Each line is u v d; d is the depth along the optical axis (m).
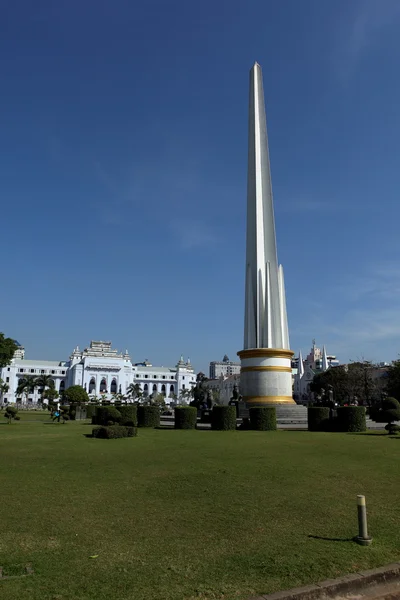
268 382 45.44
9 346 77.81
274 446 22.16
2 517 9.82
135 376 173.25
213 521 9.59
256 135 51.91
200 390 63.88
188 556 7.62
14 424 40.41
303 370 149.00
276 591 6.42
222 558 7.55
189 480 13.72
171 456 18.72
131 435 27.52
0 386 116.19
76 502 11.09
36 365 164.75
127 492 12.17
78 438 26.36
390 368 82.88
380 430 34.22
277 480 13.77
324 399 49.53
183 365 179.62
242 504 10.96
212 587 6.48
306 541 8.39
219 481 13.59
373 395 93.38
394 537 8.62
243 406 45.03
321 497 11.72
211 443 23.62
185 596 6.22
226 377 153.62
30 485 13.02
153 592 6.31
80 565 7.20
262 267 49.06
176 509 10.51
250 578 6.79
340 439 25.67
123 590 6.36
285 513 10.22
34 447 21.97
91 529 9.02
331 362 172.25
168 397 173.88
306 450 20.61
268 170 51.47
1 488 12.62
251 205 51.38
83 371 155.38
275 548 8.02
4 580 6.62
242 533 8.83
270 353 45.97
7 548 7.94
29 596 6.15
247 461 17.33
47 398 107.44
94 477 14.21
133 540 8.40
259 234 49.75
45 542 8.26
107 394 151.75
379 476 14.58
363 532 8.38
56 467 16.08
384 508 10.70
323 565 7.29
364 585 6.83
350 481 13.77
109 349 167.88
